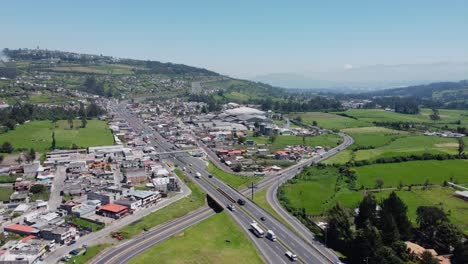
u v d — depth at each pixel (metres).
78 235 153.75
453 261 139.12
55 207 187.00
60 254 139.62
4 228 158.25
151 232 162.00
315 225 166.38
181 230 164.25
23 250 136.00
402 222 152.12
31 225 161.12
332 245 148.38
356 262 135.88
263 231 156.88
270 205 191.25
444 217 159.88
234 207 184.50
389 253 129.12
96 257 138.88
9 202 193.50
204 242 149.75
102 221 170.50
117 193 196.38
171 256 137.88
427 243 155.50
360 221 156.75
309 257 135.62
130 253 141.75
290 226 165.12
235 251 141.00
